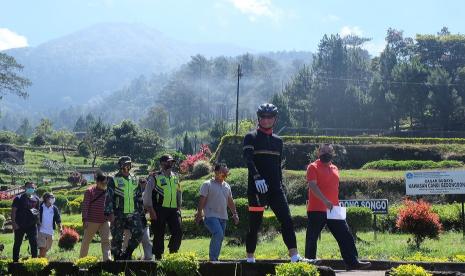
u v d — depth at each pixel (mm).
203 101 188000
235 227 21078
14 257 13859
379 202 18953
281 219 8164
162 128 150750
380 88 83188
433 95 80125
